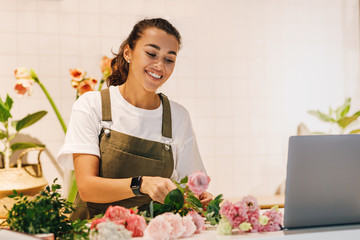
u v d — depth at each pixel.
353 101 3.69
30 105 2.99
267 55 3.49
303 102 3.57
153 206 1.06
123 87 1.58
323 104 3.62
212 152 3.38
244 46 3.44
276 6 3.50
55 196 1.06
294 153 0.97
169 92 3.28
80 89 2.51
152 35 1.42
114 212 0.96
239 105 3.43
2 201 2.37
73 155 1.47
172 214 0.93
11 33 2.96
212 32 3.36
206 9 3.35
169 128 1.60
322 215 1.02
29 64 2.99
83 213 1.57
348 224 1.06
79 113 1.50
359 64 3.70
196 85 3.34
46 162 3.01
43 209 0.96
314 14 3.59
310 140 0.97
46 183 2.58
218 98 3.38
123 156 1.51
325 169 0.99
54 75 3.04
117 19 3.15
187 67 3.31
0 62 2.94
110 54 3.14
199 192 1.10
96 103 1.54
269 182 3.49
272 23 3.49
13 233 0.90
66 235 0.95
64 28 3.05
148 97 1.56
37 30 3.00
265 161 3.48
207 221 1.16
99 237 0.85
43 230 0.91
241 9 3.42
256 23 3.46
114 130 1.53
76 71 2.57
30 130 2.99
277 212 1.02
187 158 1.67
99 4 3.12
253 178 3.46
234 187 3.42
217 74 3.38
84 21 3.09
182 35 3.30
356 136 1.01
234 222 0.97
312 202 1.00
